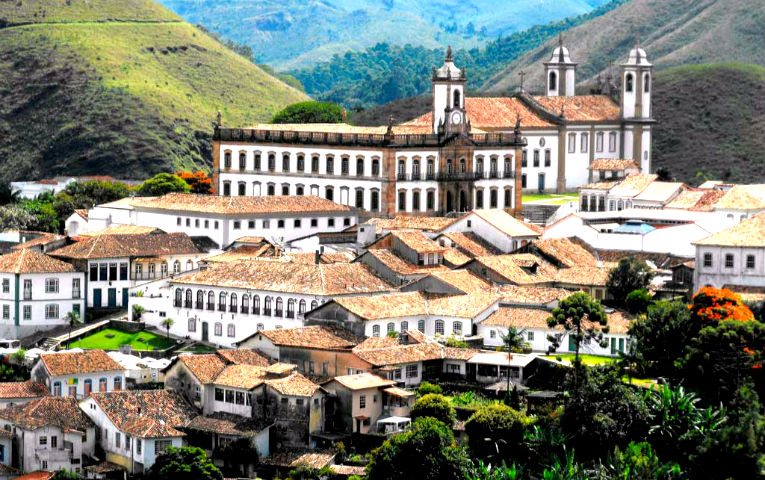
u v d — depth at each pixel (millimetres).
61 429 182250
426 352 194625
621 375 187250
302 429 180375
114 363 198500
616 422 174125
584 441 173750
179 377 191125
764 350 182375
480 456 174750
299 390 181125
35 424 181625
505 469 169750
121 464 180250
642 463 166250
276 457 177625
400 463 166750
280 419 181625
